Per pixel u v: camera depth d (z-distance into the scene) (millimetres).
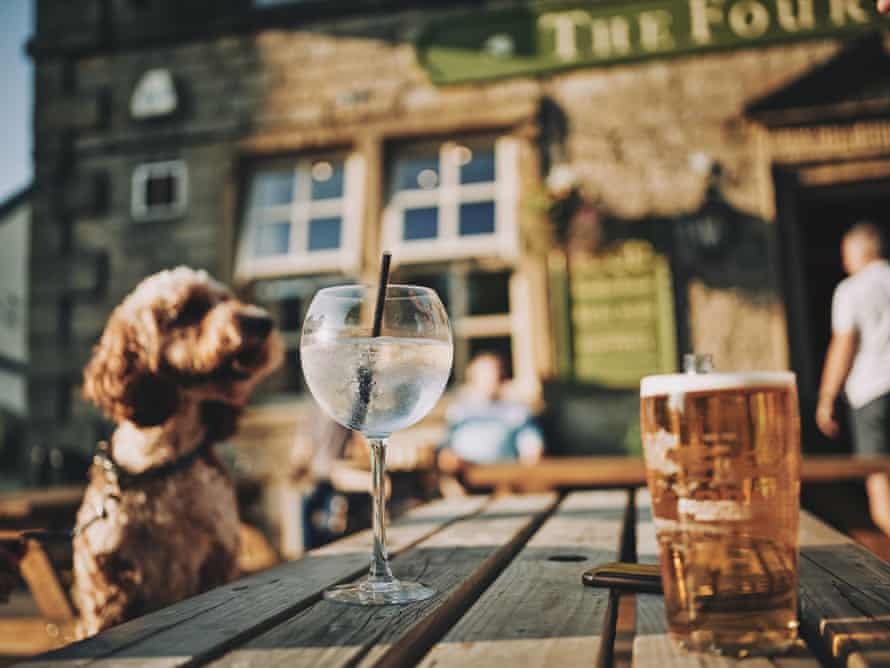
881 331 4090
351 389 964
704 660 680
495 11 5895
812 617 800
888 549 2752
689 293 5391
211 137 6344
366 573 1113
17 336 8664
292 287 6188
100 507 1618
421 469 3176
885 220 6363
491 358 5270
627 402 5379
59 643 2072
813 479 3061
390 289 1002
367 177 6027
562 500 2217
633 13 5668
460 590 979
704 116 5527
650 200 5523
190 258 6258
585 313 5500
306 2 6223
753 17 5480
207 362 1723
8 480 8484
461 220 5961
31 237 6551
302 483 4383
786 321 5285
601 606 886
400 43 6082
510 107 5824
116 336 1760
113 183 6492
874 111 5219
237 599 938
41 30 6711
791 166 5363
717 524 692
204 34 6410
